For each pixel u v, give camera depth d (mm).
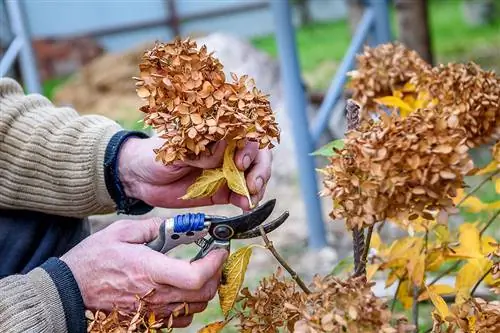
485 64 7762
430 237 1530
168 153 1085
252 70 5582
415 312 1361
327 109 3656
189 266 1157
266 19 10555
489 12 10406
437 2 12383
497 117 1260
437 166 975
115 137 1501
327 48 9938
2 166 1521
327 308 964
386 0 3773
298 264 3525
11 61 3475
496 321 1093
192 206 1438
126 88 7449
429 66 1485
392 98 1432
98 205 1523
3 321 1205
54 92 8523
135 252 1219
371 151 982
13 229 1540
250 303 1150
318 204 3688
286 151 4922
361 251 1133
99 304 1250
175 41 1115
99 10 10109
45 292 1233
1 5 6066
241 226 1156
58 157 1507
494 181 1387
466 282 1333
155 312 1202
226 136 1086
